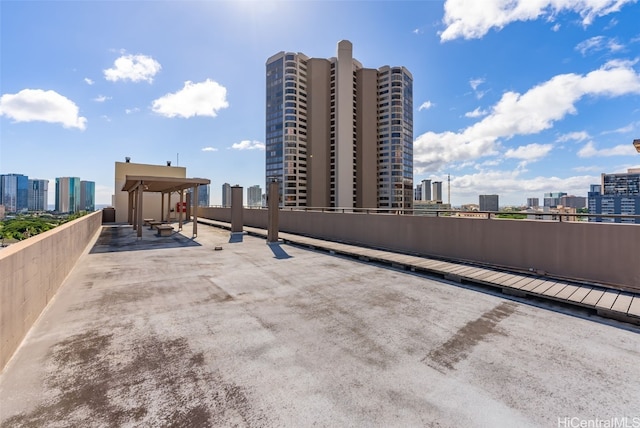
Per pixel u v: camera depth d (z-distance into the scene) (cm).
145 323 401
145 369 287
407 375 279
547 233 605
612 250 523
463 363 301
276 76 8831
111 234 1533
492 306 471
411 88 9581
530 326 393
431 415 225
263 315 434
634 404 239
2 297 286
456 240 768
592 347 335
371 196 9081
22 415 222
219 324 400
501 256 677
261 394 250
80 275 670
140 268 745
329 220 1204
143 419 219
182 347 333
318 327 391
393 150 9000
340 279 641
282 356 315
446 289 567
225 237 1407
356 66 9181
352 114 8625
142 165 2617
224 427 211
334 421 218
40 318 415
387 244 957
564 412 229
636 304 436
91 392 251
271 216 1220
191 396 247
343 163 8488
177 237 1404
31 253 380
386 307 467
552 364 299
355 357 313
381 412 228
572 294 484
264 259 867
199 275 675
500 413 228
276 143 8838
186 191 2705
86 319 413
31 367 288
